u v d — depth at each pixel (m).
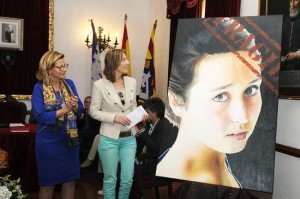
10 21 5.13
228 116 1.99
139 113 2.50
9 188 1.83
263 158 1.89
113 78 2.56
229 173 1.94
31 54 5.34
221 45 2.06
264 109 1.92
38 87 2.53
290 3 2.16
